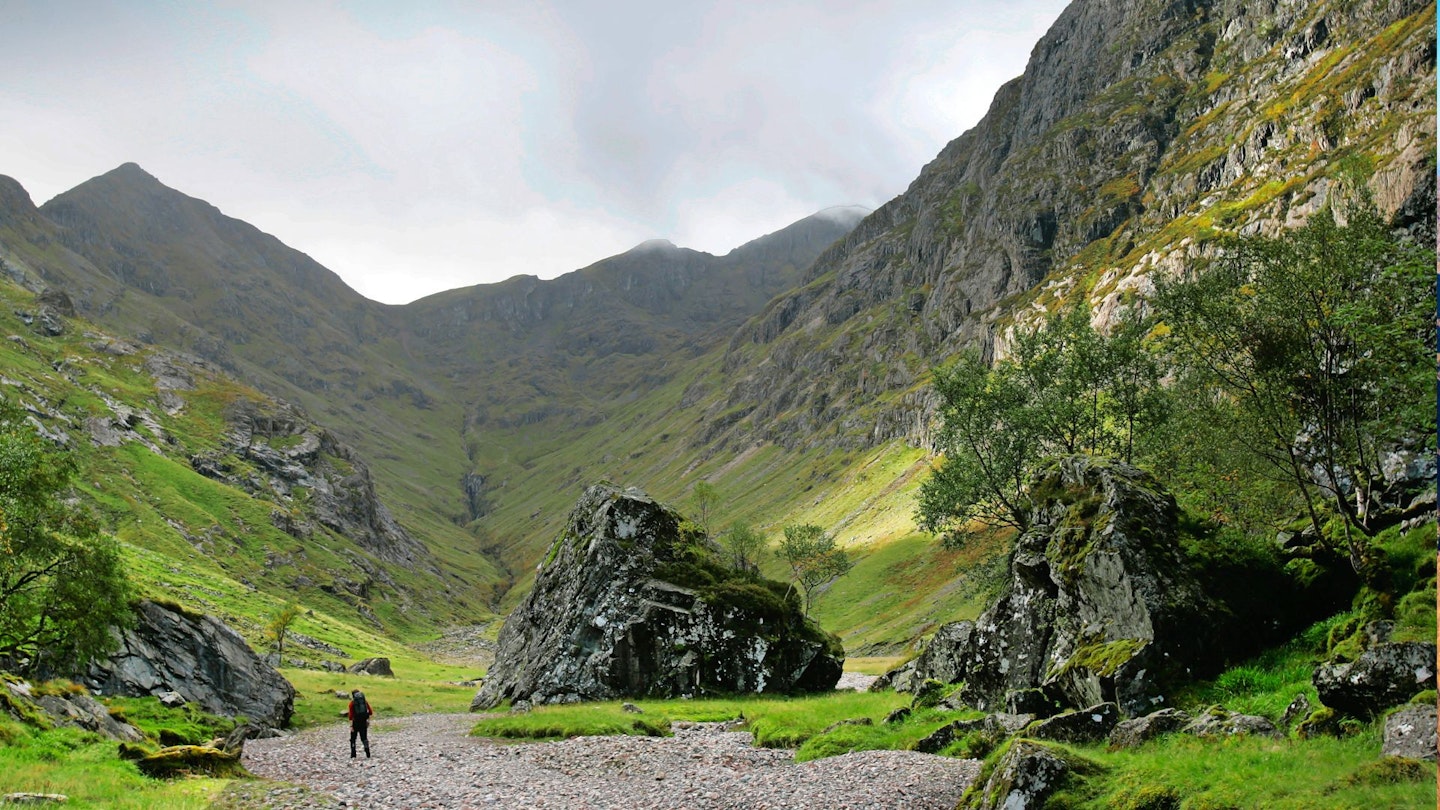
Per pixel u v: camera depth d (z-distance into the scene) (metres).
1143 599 33.25
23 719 35.25
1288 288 36.81
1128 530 36.00
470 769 41.12
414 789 35.97
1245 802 20.28
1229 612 33.12
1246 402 39.50
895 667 73.75
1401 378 34.22
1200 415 44.47
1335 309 35.59
